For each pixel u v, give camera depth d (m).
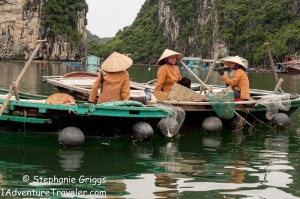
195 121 10.38
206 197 5.62
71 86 14.00
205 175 6.62
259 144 9.05
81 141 8.26
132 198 5.53
